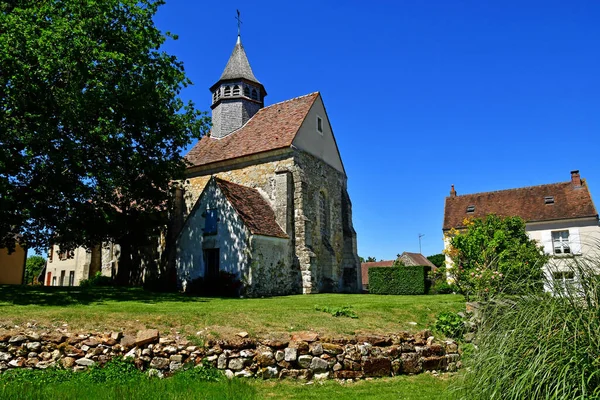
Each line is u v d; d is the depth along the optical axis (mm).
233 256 19281
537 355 4461
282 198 22062
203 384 7445
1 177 15086
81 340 8500
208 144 28469
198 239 20781
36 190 16328
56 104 15617
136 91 17625
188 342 8641
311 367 8445
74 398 6469
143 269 26656
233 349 8453
